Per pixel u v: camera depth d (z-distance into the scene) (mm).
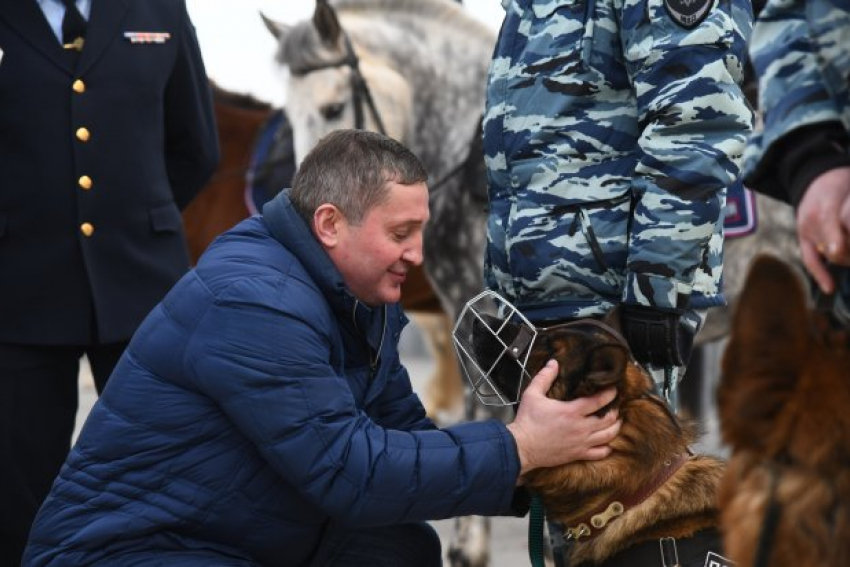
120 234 5785
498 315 4488
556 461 3971
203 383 4043
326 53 7996
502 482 3984
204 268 4160
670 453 3947
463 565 7191
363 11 8297
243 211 10062
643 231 4129
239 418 4023
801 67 3020
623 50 4324
